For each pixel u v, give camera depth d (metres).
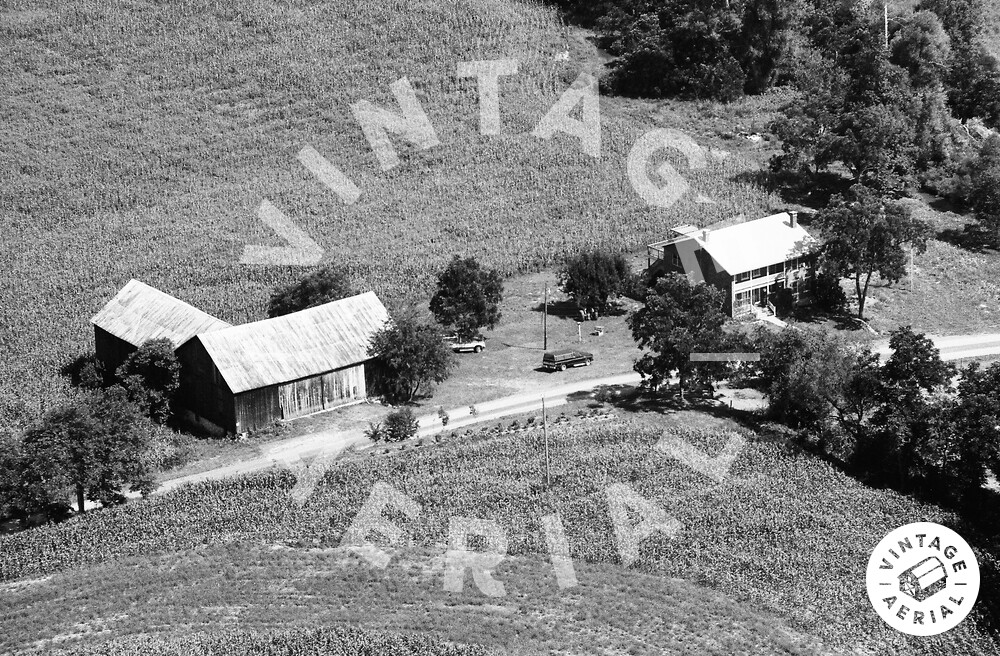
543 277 116.00
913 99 132.75
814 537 72.75
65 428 77.31
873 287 111.12
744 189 128.62
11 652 63.00
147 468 80.31
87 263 118.44
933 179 132.75
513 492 76.62
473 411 88.94
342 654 61.53
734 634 63.91
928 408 79.62
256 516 75.12
